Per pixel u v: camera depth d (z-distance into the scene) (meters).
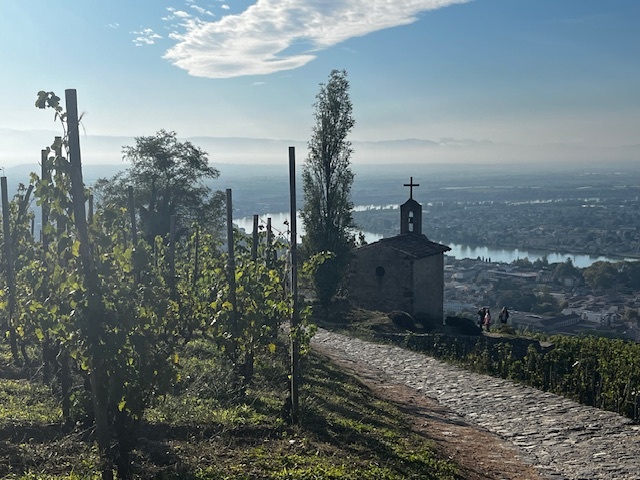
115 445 8.42
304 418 12.38
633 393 17.42
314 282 34.00
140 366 7.70
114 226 9.61
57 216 8.25
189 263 19.83
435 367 23.08
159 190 46.72
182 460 9.23
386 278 35.19
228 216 13.62
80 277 7.62
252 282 13.62
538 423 16.27
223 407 12.51
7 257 14.43
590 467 13.04
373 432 12.78
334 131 35.66
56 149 7.66
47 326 8.14
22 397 11.55
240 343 13.45
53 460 8.73
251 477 8.92
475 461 12.93
